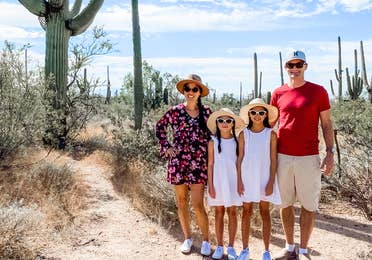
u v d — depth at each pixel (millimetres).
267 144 4453
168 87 19453
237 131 4684
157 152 9008
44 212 5621
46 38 11258
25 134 8078
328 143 4449
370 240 5426
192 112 4754
